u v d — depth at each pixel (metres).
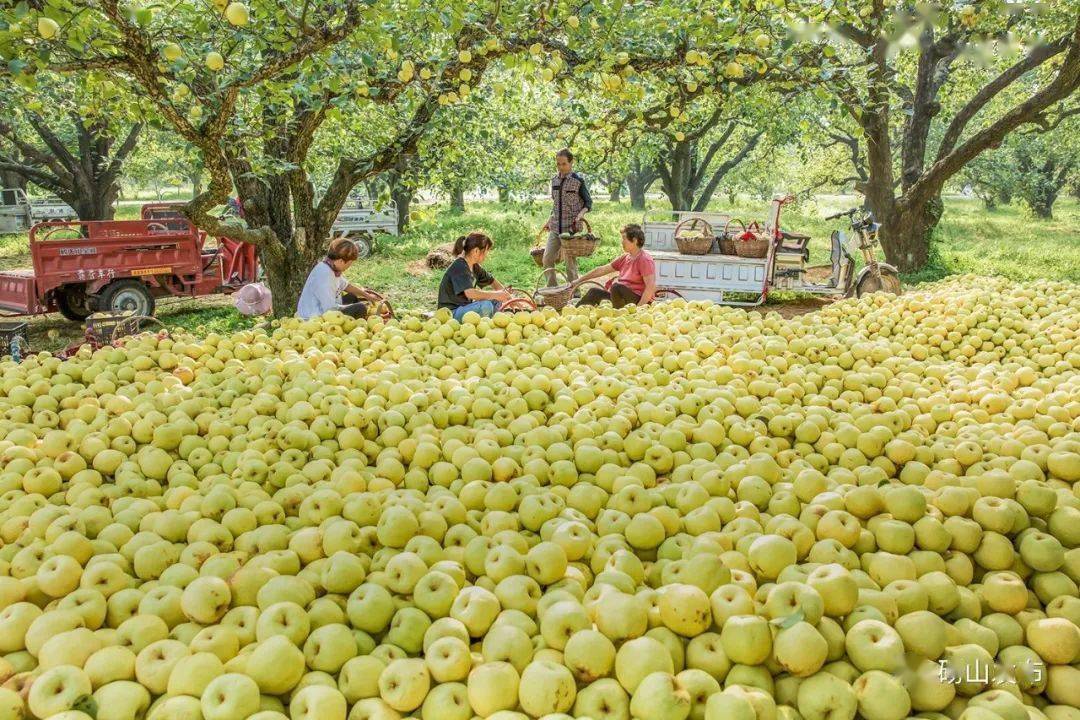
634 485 3.38
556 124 13.20
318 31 5.18
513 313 6.48
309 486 3.53
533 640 2.45
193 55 5.56
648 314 6.81
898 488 3.01
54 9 3.98
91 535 3.11
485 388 4.62
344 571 2.70
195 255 12.72
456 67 6.82
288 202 10.34
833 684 2.18
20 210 25.80
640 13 6.37
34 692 2.17
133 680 2.32
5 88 9.25
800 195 29.70
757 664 2.27
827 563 2.76
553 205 11.17
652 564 2.99
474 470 3.61
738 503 3.44
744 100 8.46
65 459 3.80
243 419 4.35
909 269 16.58
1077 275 15.87
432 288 14.63
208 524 3.08
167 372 5.30
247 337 5.93
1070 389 4.77
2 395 4.83
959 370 5.77
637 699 2.13
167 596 2.60
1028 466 3.41
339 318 6.12
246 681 2.16
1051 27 13.94
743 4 6.15
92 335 7.55
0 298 11.65
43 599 2.72
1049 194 37.19
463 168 10.70
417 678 2.26
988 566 2.84
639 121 9.36
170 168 31.66
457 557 2.97
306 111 8.48
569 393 4.73
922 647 2.35
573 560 2.96
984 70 19.25
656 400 4.57
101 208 22.31
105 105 7.45
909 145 17.00
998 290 8.85
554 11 6.00
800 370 5.26
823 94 6.77
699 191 45.16
